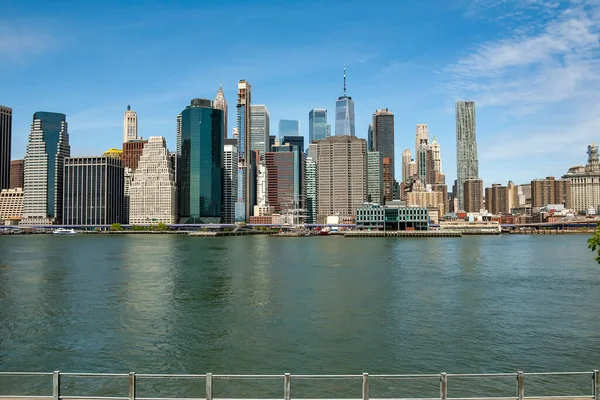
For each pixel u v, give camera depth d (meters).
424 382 45.59
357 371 49.38
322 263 155.75
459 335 62.12
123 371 49.66
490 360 52.38
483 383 45.19
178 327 66.56
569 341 59.12
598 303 82.88
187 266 145.50
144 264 152.25
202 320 70.62
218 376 28.38
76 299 87.06
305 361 52.53
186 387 44.84
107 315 74.00
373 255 191.25
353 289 98.06
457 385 44.81
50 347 57.62
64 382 46.06
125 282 108.56
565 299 86.75
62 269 136.75
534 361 51.97
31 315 74.00
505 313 74.88
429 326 66.75
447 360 52.47
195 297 88.88
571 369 49.53
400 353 54.91
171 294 92.12
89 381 46.41
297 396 42.38
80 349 56.84
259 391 43.53
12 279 114.31
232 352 55.69
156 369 50.31
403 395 42.66
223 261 163.75
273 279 113.75
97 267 142.25
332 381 45.97
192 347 57.47
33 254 198.50
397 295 90.81
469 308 78.69
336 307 79.56
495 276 119.44
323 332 63.84
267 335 62.44
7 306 80.88
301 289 98.06
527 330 64.44
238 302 83.94
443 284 105.06
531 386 44.28
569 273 125.75
